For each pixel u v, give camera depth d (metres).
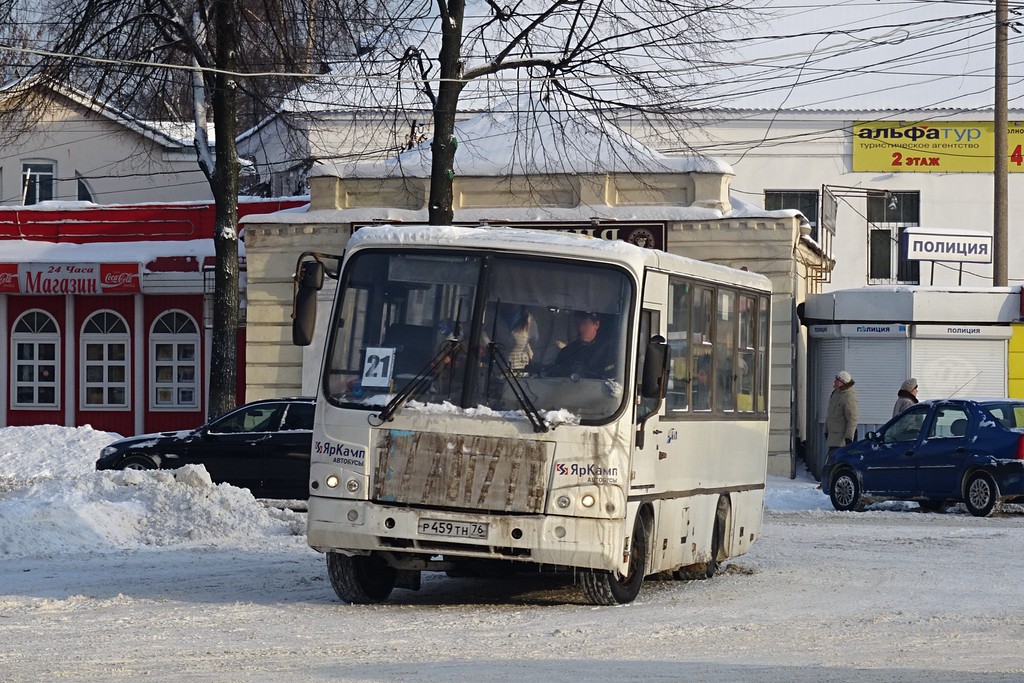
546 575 44.66
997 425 66.81
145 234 113.00
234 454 67.06
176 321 113.38
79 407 114.44
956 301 89.75
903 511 70.31
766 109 137.75
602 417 34.00
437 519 33.62
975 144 138.12
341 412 34.53
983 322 89.88
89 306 114.19
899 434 70.31
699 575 42.75
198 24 89.00
